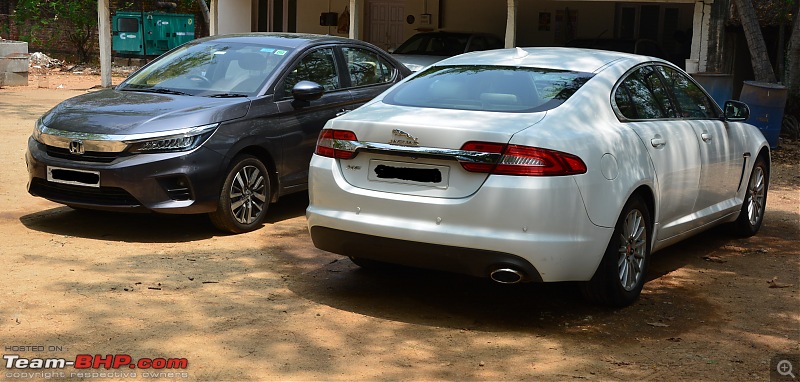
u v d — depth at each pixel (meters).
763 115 13.48
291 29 23.62
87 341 4.74
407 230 5.11
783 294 6.16
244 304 5.50
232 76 7.95
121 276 5.99
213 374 4.35
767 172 8.12
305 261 6.63
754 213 8.01
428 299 5.79
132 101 7.51
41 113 15.56
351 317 5.35
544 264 4.94
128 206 6.88
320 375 4.39
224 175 7.18
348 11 23.14
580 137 5.17
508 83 5.71
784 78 15.57
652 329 5.30
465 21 21.83
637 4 20.34
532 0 21.11
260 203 7.61
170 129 6.91
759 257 7.26
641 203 5.66
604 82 5.74
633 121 5.82
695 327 5.36
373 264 6.37
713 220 7.09
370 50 9.05
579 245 5.05
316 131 8.10
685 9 20.00
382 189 5.28
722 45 14.91
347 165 5.44
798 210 9.32
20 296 5.45
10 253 6.45
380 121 5.30
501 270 4.97
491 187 4.92
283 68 7.94
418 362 4.63
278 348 4.75
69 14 29.62
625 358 4.78
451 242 5.00
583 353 4.84
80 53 30.23
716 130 6.92
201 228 7.57
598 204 5.14
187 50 8.51
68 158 7.02
